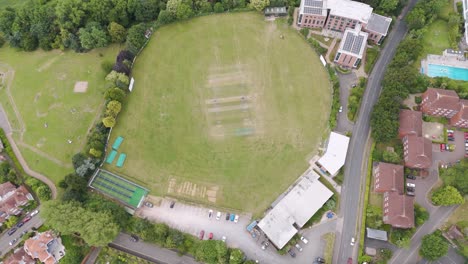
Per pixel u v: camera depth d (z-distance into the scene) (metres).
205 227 123.88
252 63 153.00
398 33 156.50
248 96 146.00
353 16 148.62
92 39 156.50
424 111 136.12
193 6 166.12
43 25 161.75
